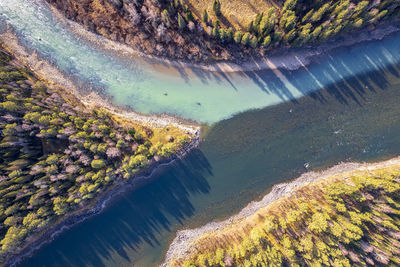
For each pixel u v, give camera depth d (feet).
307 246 149.28
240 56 171.53
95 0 164.35
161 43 167.84
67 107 155.94
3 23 168.66
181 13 161.58
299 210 161.07
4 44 166.61
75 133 148.15
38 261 169.37
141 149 157.69
